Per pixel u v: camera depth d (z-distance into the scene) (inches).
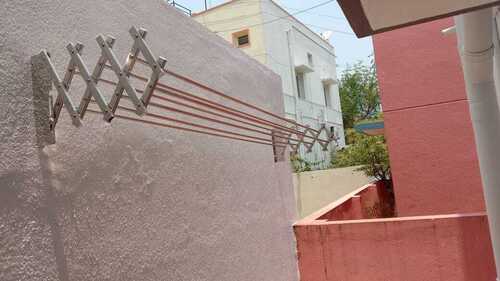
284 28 652.7
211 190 125.9
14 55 65.6
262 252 156.4
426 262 166.2
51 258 67.3
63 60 76.5
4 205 60.1
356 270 178.1
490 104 136.9
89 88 67.1
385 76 264.8
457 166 245.4
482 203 238.8
